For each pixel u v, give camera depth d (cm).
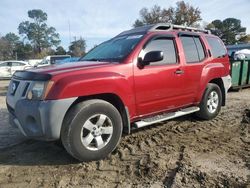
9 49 8638
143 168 427
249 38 7188
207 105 659
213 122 664
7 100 486
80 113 423
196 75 606
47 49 9450
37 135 420
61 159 464
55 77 418
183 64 575
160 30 562
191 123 655
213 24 6888
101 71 454
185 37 604
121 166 436
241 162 441
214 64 661
